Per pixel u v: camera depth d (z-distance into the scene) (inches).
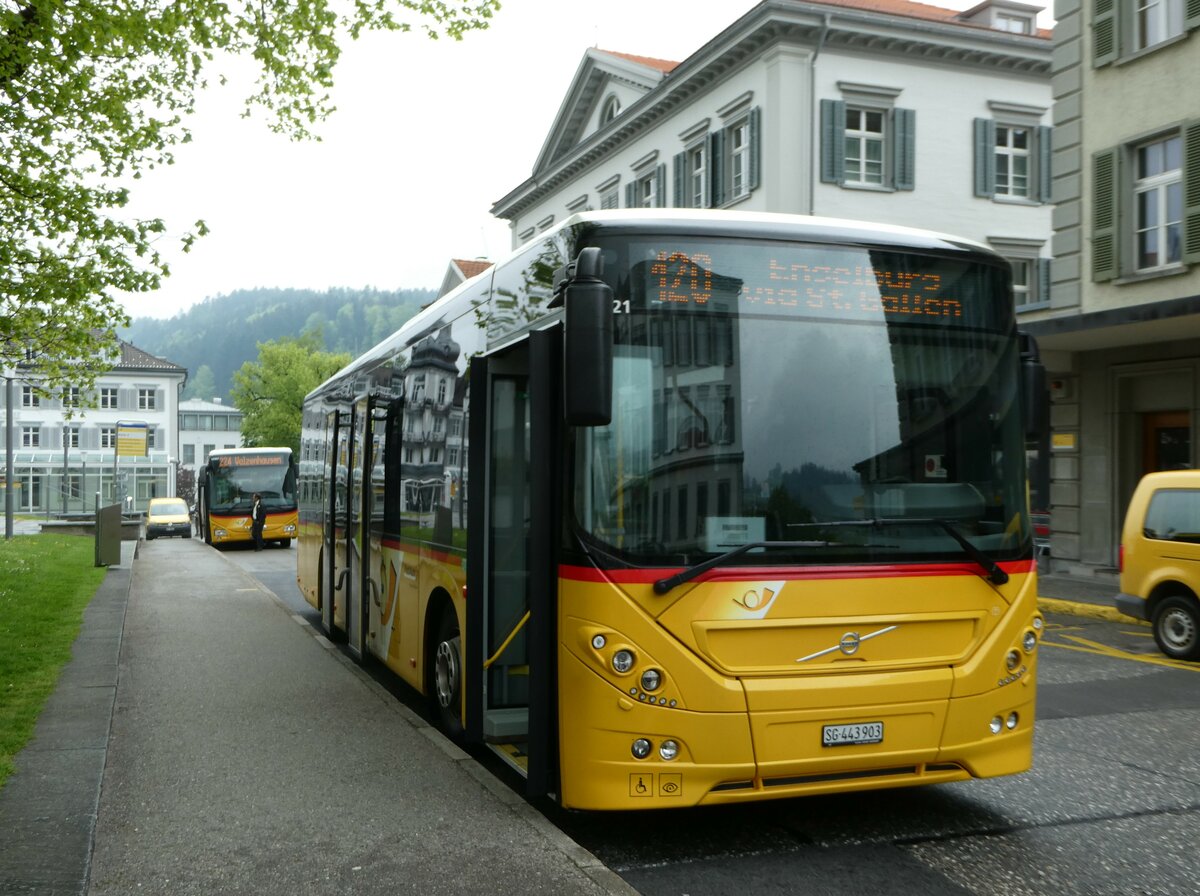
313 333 3627.0
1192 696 377.1
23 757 266.1
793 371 213.6
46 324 620.4
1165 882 196.4
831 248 219.6
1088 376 774.5
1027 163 1261.1
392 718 313.3
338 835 209.9
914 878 198.8
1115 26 739.4
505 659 254.5
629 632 199.5
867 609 207.5
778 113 1144.2
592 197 1603.1
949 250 227.5
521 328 244.7
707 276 212.5
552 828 213.3
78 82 517.7
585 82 1556.3
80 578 779.4
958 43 1183.6
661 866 205.8
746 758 199.2
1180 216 714.8
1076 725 330.3
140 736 293.4
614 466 203.8
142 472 3277.6
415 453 333.1
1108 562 759.1
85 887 182.2
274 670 400.2
